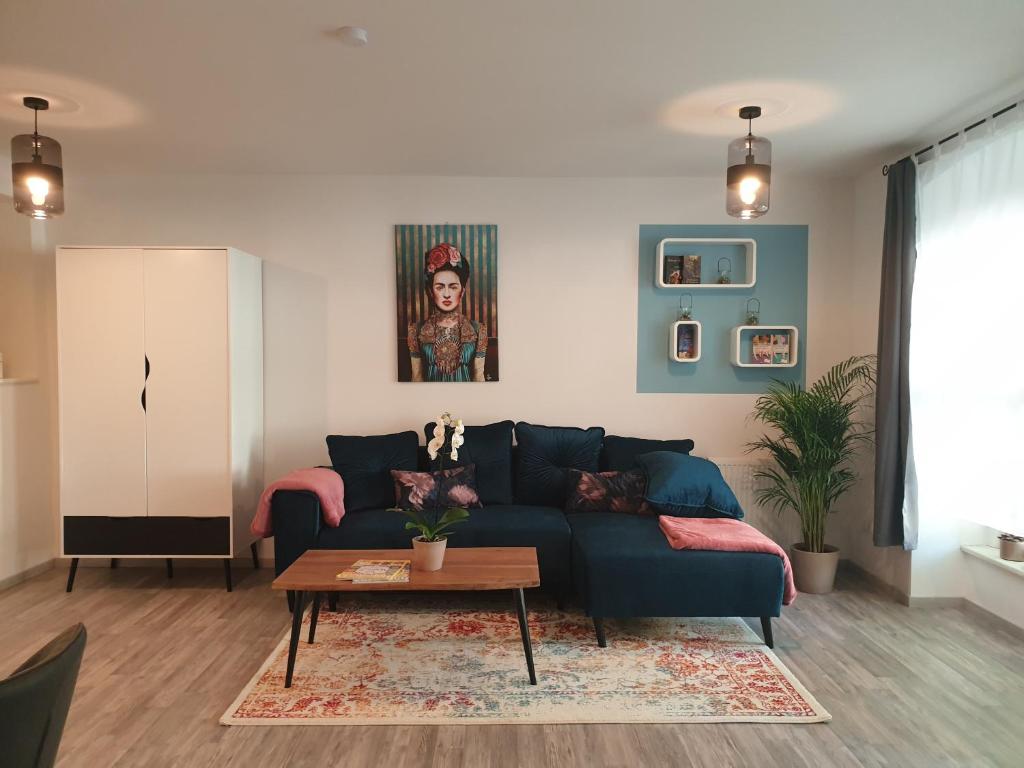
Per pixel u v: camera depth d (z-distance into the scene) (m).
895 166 3.87
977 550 3.66
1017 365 3.16
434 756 2.33
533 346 4.62
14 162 2.99
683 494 3.75
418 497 3.97
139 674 2.95
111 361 4.00
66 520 4.02
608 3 2.30
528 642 2.84
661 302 4.63
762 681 2.87
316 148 3.94
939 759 2.32
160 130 3.59
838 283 4.64
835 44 2.60
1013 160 3.15
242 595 4.01
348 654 3.14
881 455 3.83
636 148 3.94
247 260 4.27
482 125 3.54
